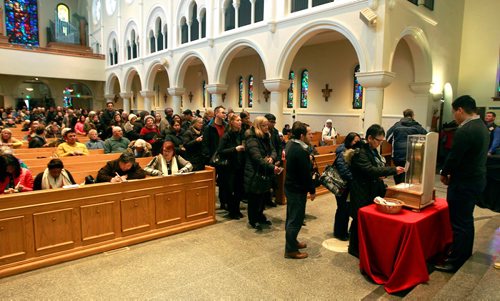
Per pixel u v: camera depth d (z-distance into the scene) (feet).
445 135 33.09
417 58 31.99
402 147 19.22
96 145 23.22
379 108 26.40
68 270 11.78
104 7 75.61
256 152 14.85
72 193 12.51
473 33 37.19
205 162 18.30
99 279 11.19
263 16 35.86
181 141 21.08
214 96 43.45
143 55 59.98
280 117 34.58
